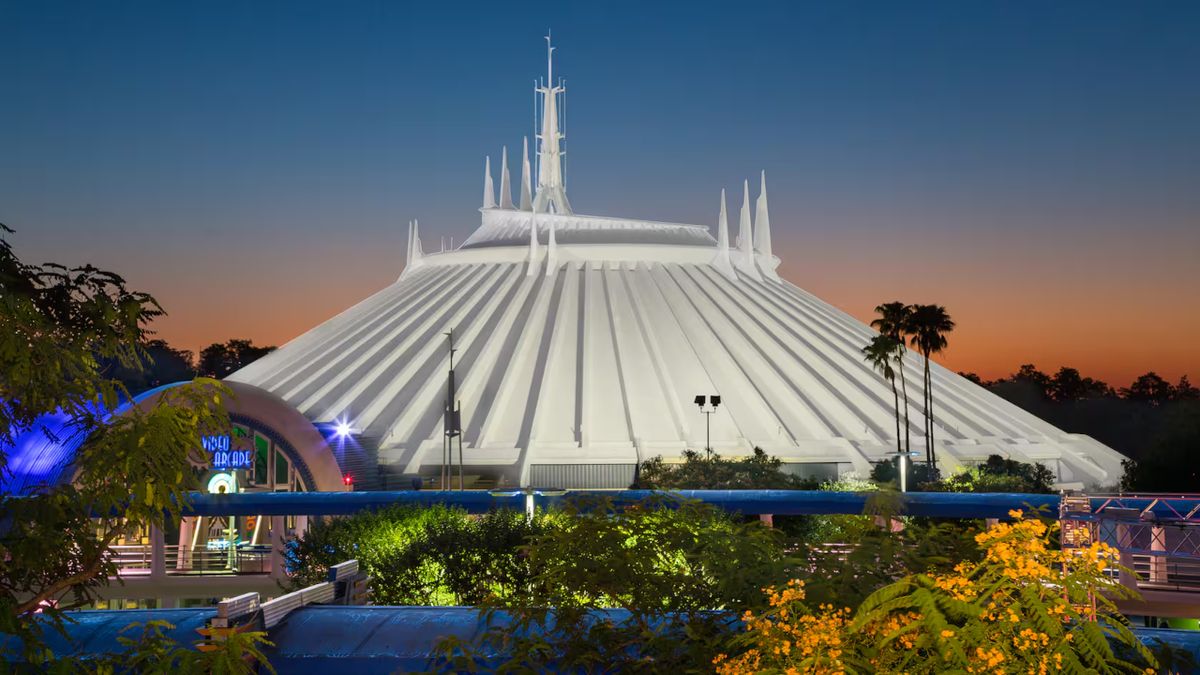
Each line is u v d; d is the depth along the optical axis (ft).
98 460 35.94
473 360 306.55
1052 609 29.14
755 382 304.71
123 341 37.96
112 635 59.98
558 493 143.95
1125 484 258.98
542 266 373.40
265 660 36.65
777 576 41.47
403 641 59.67
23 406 36.94
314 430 180.96
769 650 33.40
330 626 61.93
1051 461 277.23
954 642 29.04
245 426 177.58
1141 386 633.20
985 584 30.76
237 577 158.30
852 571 39.96
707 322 340.39
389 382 298.56
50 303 36.96
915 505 143.43
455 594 101.45
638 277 370.53
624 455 256.11
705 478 219.41
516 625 45.11
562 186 438.81
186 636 59.21
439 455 258.98
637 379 299.17
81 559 37.17
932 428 291.17
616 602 45.55
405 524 117.70
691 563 44.29
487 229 421.18
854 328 367.45
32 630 35.40
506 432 274.77
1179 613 109.50
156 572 156.97
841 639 32.22
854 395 306.55
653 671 41.19
